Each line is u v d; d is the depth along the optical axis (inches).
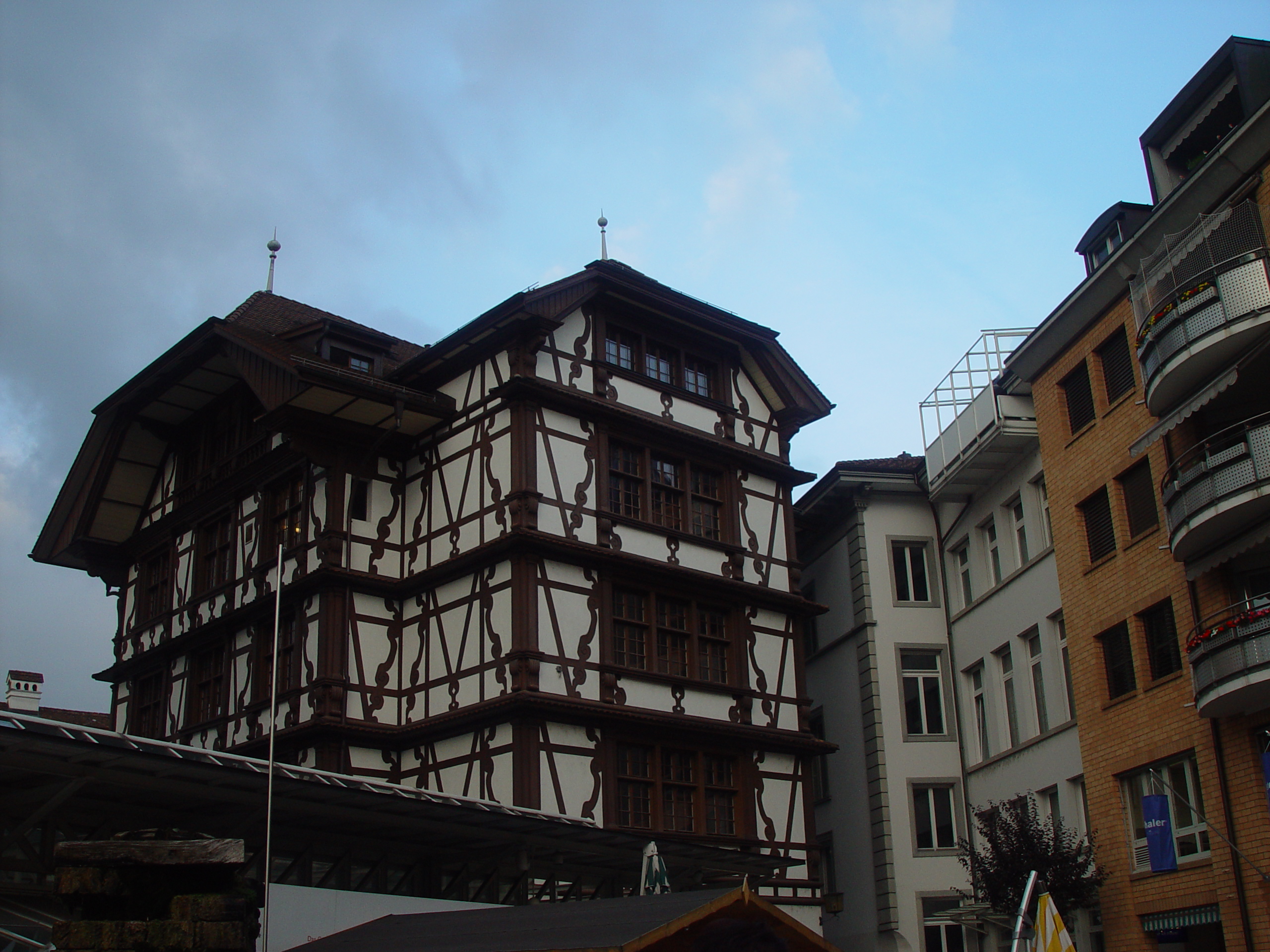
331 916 606.9
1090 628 908.0
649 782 930.1
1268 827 720.3
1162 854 791.1
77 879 267.9
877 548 1193.4
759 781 991.0
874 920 1102.4
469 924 530.0
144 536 1202.6
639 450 1012.5
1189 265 786.8
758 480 1091.3
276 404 963.3
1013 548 1070.4
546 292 954.7
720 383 1093.1
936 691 1158.3
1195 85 853.2
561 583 919.7
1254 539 721.6
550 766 869.8
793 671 1053.2
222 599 1070.4
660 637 973.8
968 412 1080.8
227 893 269.6
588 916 472.7
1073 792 948.0
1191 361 754.2
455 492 979.3
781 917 412.5
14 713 525.3
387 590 987.9
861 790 1146.0
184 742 1065.5
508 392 941.8
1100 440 911.0
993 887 888.3
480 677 911.7
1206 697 726.5
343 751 923.4
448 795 673.0
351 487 995.9
